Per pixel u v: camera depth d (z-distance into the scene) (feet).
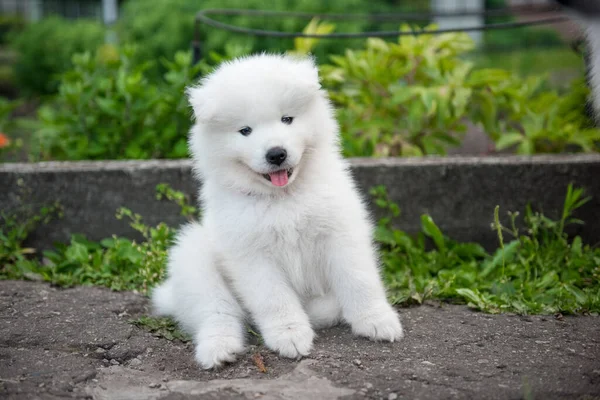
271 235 6.07
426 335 6.18
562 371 5.79
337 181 6.22
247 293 6.13
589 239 7.43
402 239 7.32
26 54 15.69
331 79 8.53
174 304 6.40
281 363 5.96
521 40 17.84
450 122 8.13
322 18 13.01
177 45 13.32
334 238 6.15
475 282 6.89
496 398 5.59
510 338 6.14
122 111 8.14
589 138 7.92
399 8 19.29
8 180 7.53
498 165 7.39
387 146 8.16
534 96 9.50
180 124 8.17
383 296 6.24
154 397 5.67
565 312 6.47
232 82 5.98
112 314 6.53
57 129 8.49
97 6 21.90
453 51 8.79
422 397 5.60
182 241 6.48
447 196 7.44
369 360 5.92
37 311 6.53
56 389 5.74
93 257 7.29
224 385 5.74
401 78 8.55
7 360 6.01
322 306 6.26
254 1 13.28
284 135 5.93
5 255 7.37
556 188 7.40
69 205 7.55
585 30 6.16
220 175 6.13
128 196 7.52
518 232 7.44
